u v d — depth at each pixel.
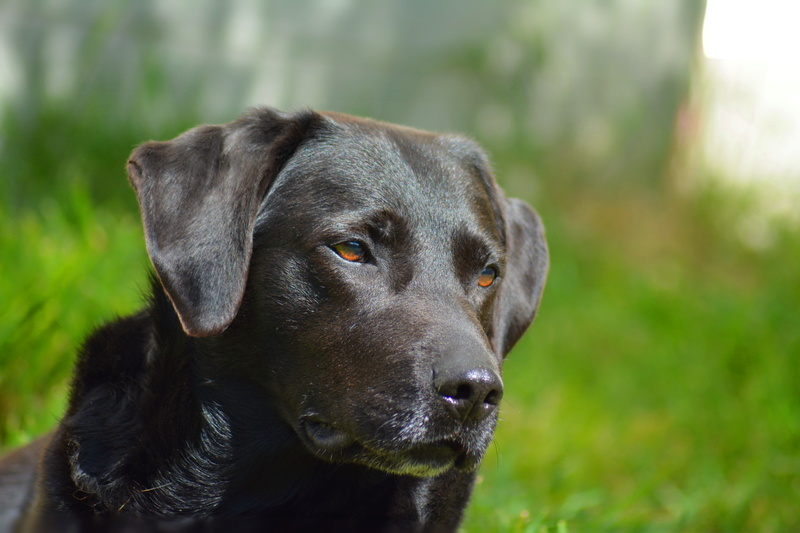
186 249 4.09
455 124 14.03
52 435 4.65
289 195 4.30
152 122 11.35
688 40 14.84
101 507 4.22
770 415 8.41
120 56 11.94
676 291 12.05
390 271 4.14
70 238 7.96
